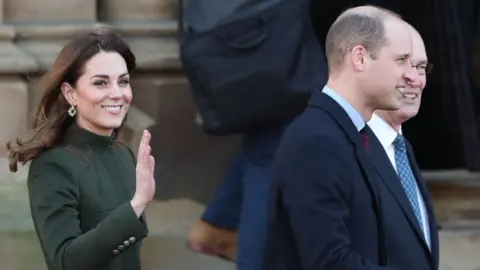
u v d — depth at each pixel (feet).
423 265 32.48
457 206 68.69
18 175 65.67
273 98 56.85
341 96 32.50
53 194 32.81
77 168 33.37
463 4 65.87
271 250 31.94
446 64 66.23
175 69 66.85
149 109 66.54
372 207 31.63
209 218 63.05
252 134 58.59
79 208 33.24
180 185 65.16
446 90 66.69
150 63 66.59
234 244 62.34
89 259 31.63
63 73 34.01
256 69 56.65
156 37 67.87
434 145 67.46
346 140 31.60
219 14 57.06
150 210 65.00
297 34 56.85
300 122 31.89
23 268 64.08
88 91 33.99
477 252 66.95
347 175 30.91
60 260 32.04
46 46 68.59
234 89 57.11
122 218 31.86
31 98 67.21
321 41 58.39
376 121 36.91
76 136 34.24
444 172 69.10
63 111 34.40
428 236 36.17
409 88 39.83
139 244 34.71
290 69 56.65
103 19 69.67
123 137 65.67
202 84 57.93
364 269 30.14
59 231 32.40
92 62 33.96
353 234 31.22
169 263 64.18
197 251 63.93
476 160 66.90
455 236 67.05
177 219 64.85
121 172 34.78
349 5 59.00
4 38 67.72
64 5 69.36
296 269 31.42
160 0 68.64
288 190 30.78
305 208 30.32
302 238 30.35
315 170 30.58
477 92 67.05
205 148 64.80
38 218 32.91
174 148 65.77
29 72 67.00
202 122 59.82
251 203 60.08
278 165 31.50
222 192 62.69
